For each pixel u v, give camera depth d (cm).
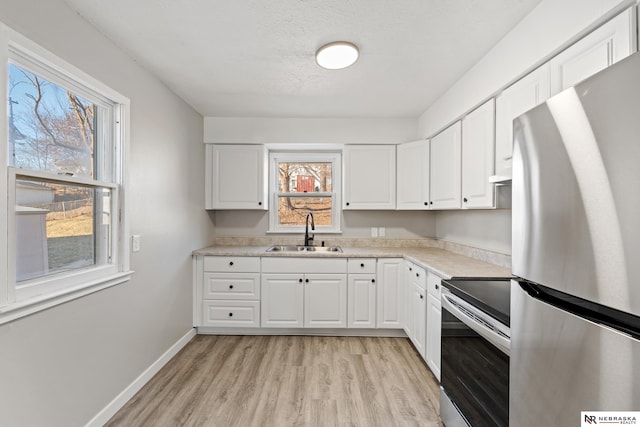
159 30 175
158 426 173
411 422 178
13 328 125
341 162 375
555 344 73
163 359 242
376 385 215
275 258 300
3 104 119
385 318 295
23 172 131
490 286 165
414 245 356
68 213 159
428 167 306
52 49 142
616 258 59
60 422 147
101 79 176
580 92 67
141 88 215
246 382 218
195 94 268
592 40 125
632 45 110
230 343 285
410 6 155
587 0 123
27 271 136
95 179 179
